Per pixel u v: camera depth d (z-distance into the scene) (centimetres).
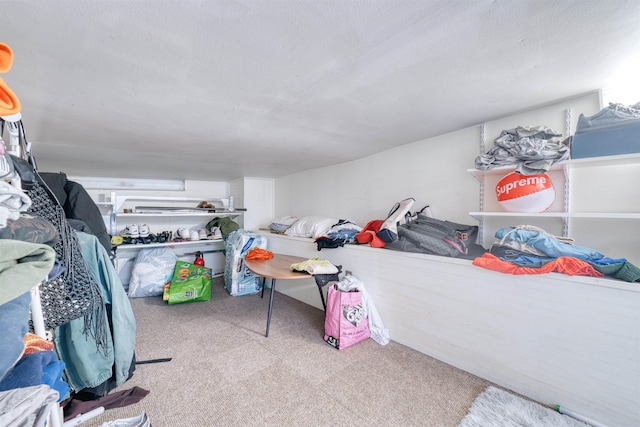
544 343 137
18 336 56
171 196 406
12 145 88
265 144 223
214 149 236
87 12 74
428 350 186
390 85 125
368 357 185
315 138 209
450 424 128
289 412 136
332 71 111
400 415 133
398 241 201
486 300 157
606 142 124
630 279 115
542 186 142
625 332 115
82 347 135
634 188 135
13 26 79
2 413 46
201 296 303
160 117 157
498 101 148
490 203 185
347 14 78
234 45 92
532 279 140
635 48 98
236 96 132
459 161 201
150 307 284
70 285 104
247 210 412
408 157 236
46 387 56
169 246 372
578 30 88
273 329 231
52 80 112
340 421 130
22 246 55
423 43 94
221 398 146
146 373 168
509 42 94
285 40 90
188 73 110
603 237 144
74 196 164
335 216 319
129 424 121
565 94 140
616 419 117
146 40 88
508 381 150
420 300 189
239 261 330
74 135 185
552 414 129
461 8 77
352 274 237
